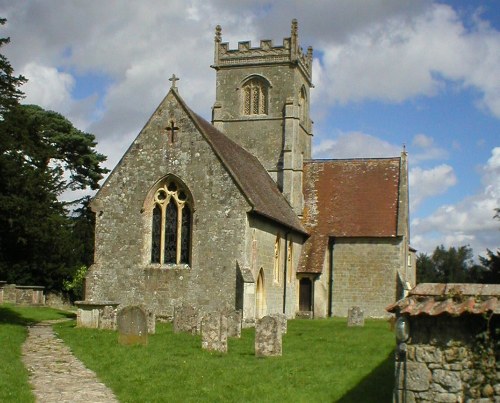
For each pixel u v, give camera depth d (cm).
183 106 3731
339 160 5309
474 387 1196
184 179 3666
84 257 5919
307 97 5581
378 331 3133
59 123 6494
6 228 3112
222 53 5203
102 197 3816
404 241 4756
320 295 4566
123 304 3684
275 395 1572
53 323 3569
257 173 4478
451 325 1224
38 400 1499
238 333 2844
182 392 1593
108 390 1622
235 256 3525
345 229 4775
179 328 2941
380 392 1616
